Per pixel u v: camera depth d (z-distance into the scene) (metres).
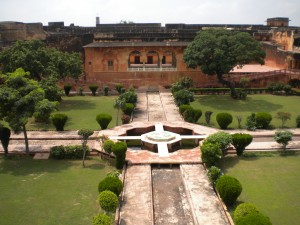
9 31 45.84
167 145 20.34
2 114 17.20
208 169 16.50
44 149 19.70
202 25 54.53
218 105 31.61
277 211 12.92
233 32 34.06
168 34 42.19
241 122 25.50
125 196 14.27
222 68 31.73
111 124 25.28
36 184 15.38
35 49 31.23
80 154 18.62
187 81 36.81
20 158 18.69
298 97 35.31
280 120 26.00
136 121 26.06
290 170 16.83
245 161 18.08
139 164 17.66
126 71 40.31
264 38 50.66
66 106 31.39
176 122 25.25
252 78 38.91
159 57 40.34
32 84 18.16
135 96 30.30
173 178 16.53
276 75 39.00
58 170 17.02
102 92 37.69
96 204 13.56
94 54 39.94
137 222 12.34
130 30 49.69
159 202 14.24
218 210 13.12
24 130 18.64
